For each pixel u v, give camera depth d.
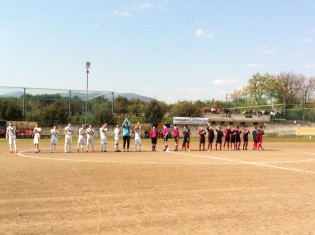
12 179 13.16
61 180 13.09
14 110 46.91
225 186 12.51
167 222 8.10
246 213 8.98
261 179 14.22
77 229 7.50
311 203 10.15
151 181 13.23
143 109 59.38
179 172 15.77
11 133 24.98
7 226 7.63
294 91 93.94
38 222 7.95
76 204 9.55
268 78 92.00
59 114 48.19
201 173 15.59
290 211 9.24
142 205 9.58
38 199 10.03
